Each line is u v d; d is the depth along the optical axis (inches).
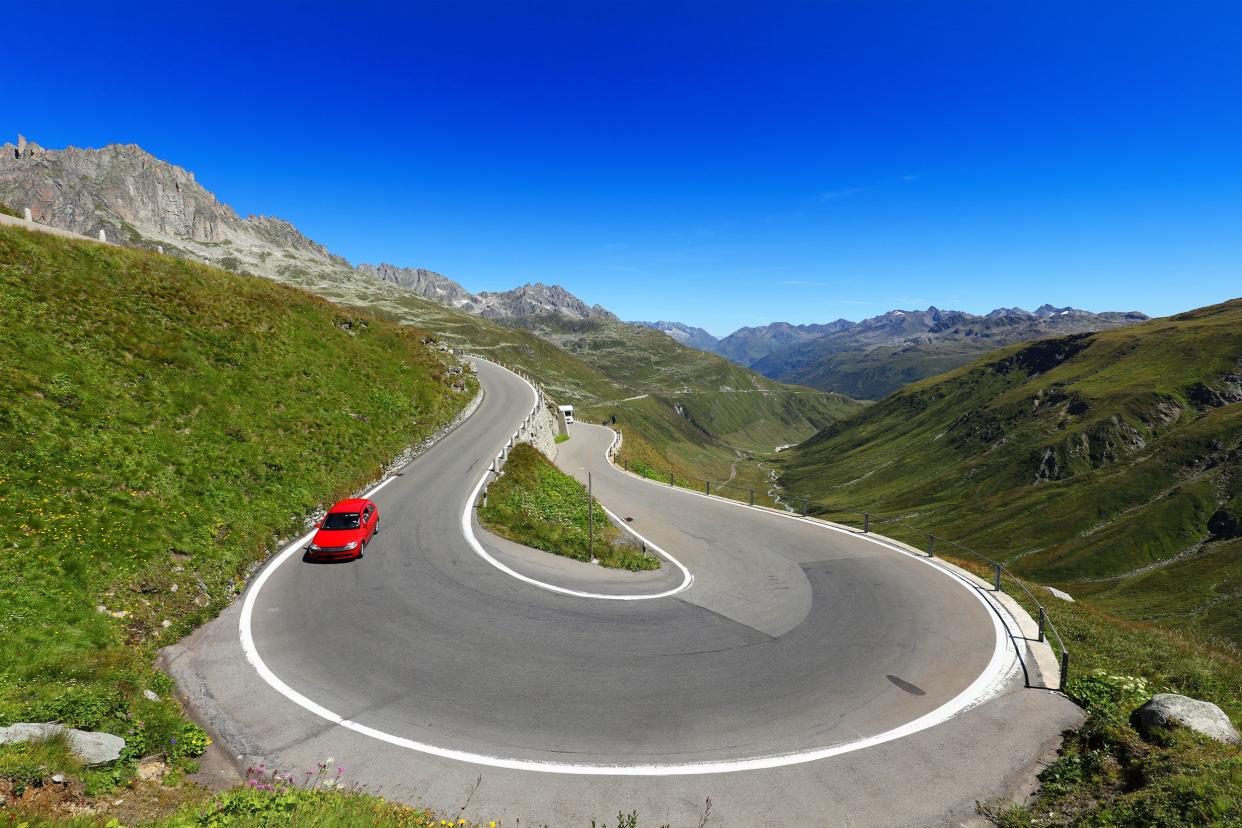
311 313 1695.4
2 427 729.6
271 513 906.7
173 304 1286.9
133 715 438.9
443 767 445.7
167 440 898.1
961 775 451.8
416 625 682.8
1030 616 777.6
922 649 668.7
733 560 1039.6
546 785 430.6
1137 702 532.1
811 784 438.9
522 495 1268.5
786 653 653.3
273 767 435.2
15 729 355.9
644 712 529.0
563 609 754.2
